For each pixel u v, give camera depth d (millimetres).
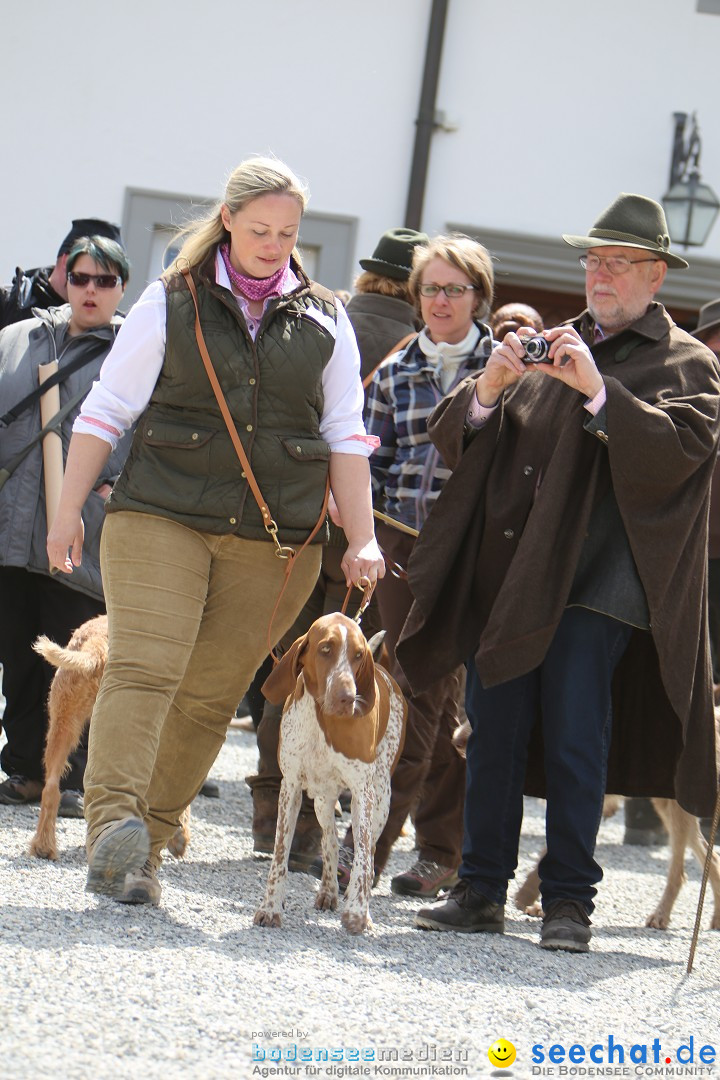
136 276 15820
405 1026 5008
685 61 16344
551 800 6789
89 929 5762
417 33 15969
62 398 9148
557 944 6586
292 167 15914
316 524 6414
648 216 7000
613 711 7316
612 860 10461
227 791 10719
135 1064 4340
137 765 6059
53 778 7590
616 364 6906
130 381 6195
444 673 7133
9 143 15648
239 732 13766
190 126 15805
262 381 6172
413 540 8141
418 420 8289
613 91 16297
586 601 6688
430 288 8266
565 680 6723
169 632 6113
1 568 9086
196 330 6105
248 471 6172
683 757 6859
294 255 6539
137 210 15797
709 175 16453
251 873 7789
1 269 15695
